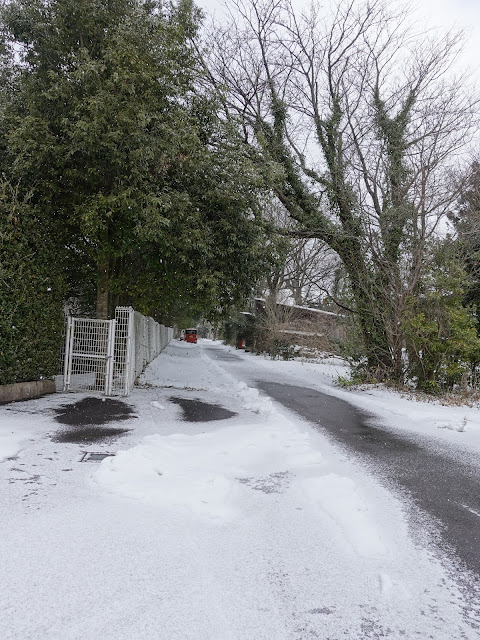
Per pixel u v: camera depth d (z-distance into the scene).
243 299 12.42
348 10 15.02
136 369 12.70
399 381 13.87
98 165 9.52
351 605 2.81
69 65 10.06
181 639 2.39
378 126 14.60
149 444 5.99
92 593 2.74
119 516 3.83
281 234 14.18
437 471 5.80
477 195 13.96
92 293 14.62
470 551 3.62
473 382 12.45
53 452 5.58
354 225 14.09
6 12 9.73
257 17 15.20
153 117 9.34
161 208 9.54
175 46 10.11
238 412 9.07
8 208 8.48
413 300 12.38
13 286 8.53
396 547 3.62
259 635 2.47
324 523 3.97
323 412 9.94
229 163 10.85
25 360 9.17
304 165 15.49
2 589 2.73
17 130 8.91
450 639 2.53
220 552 3.36
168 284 11.66
